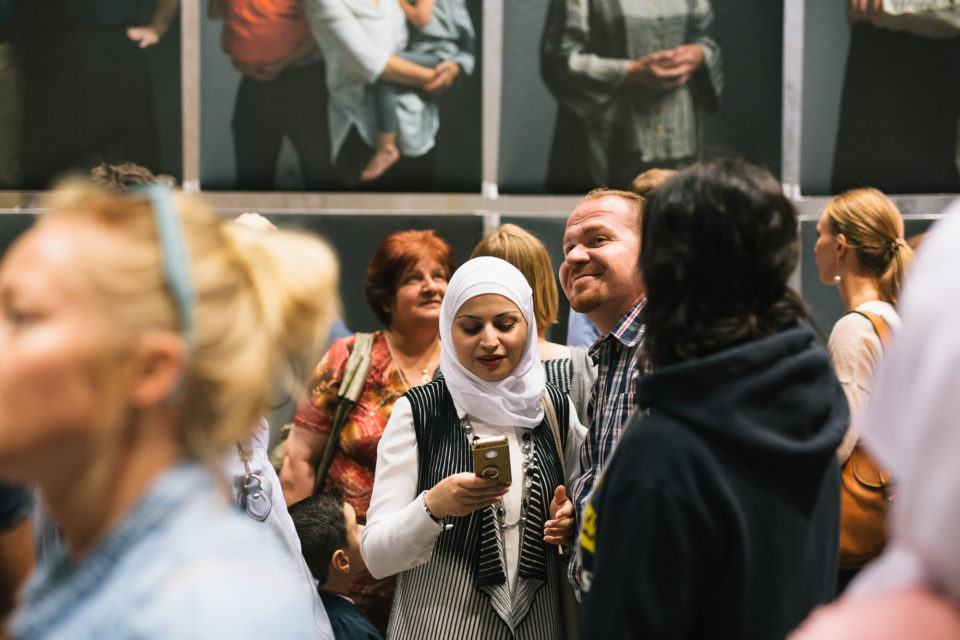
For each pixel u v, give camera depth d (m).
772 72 3.83
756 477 1.15
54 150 3.71
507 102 3.83
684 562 1.12
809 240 3.85
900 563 0.63
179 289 0.72
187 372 0.73
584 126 3.82
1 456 0.68
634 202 2.09
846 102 3.86
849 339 2.35
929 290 0.63
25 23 3.69
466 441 2.04
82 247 0.71
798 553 1.17
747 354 1.16
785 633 1.15
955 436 0.59
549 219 3.84
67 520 0.75
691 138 3.82
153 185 0.80
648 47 3.79
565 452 2.17
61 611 0.70
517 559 2.00
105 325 0.69
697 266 1.20
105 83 3.72
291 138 3.78
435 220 3.82
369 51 3.76
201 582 0.67
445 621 1.94
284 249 0.82
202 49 3.75
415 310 2.88
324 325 0.83
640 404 1.24
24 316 0.69
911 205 3.86
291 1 3.73
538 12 3.81
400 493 2.04
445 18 3.79
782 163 3.85
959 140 3.85
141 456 0.73
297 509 2.41
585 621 1.17
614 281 2.00
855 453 2.34
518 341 2.06
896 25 3.83
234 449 1.81
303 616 0.71
